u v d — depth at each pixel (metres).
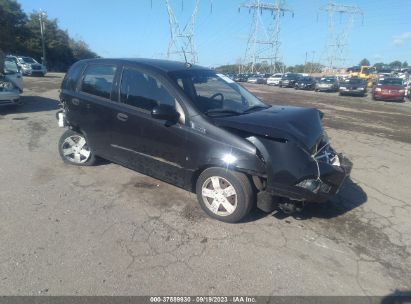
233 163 3.61
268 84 45.12
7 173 5.21
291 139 3.51
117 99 4.68
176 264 3.15
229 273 3.05
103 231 3.65
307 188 3.49
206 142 3.78
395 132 10.00
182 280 2.94
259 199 3.73
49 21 73.44
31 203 4.24
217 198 3.88
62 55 78.19
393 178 5.70
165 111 3.86
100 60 5.08
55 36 74.31
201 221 3.92
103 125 4.86
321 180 3.54
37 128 8.42
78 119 5.20
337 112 14.51
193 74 4.50
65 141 5.55
